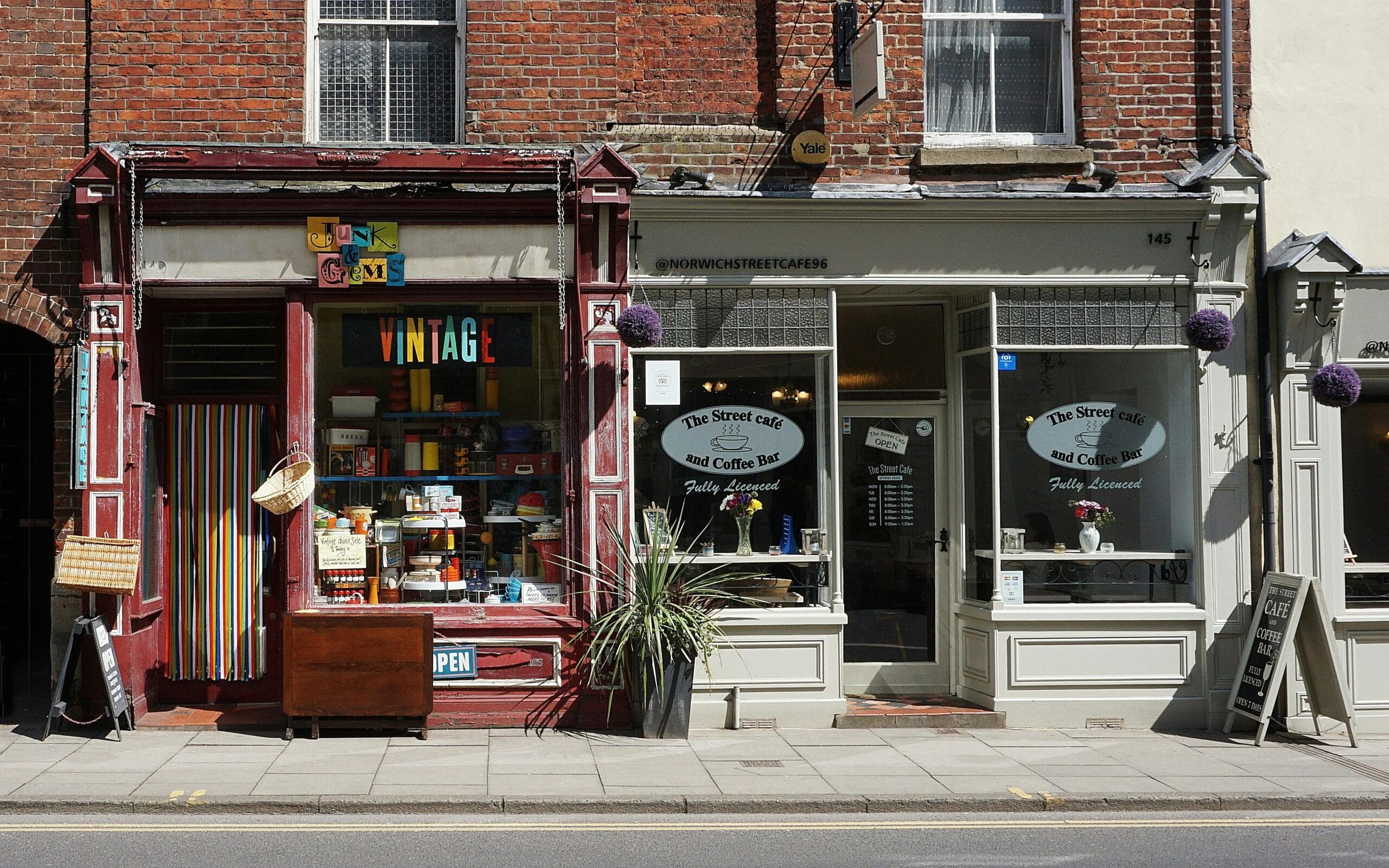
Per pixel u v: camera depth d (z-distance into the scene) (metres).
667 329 9.66
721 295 9.70
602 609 9.38
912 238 9.72
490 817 7.12
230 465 9.85
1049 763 8.47
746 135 9.80
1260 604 9.62
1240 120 10.13
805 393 9.80
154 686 9.60
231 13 9.52
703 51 9.94
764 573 9.73
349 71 9.91
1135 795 7.57
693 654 9.15
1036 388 9.95
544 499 9.62
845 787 7.68
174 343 9.84
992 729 9.65
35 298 9.33
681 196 9.41
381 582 9.52
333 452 9.52
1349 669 9.88
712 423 9.74
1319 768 8.45
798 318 9.75
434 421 9.61
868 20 9.96
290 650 8.81
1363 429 10.12
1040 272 9.80
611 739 9.03
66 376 9.35
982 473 10.10
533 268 9.38
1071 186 9.87
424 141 9.92
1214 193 9.70
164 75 9.46
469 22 9.66
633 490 9.64
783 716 9.60
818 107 9.87
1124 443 10.01
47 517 11.09
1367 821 7.30
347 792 7.37
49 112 9.42
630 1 9.91
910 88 9.95
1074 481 9.98
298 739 8.85
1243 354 9.91
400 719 8.94
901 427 10.63
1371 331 9.89
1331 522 9.88
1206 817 7.37
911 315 10.64
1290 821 7.28
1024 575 9.88
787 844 6.63
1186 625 9.83
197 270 9.20
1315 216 10.17
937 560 10.59
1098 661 9.80
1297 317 9.77
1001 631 9.77
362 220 9.24
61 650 9.27
